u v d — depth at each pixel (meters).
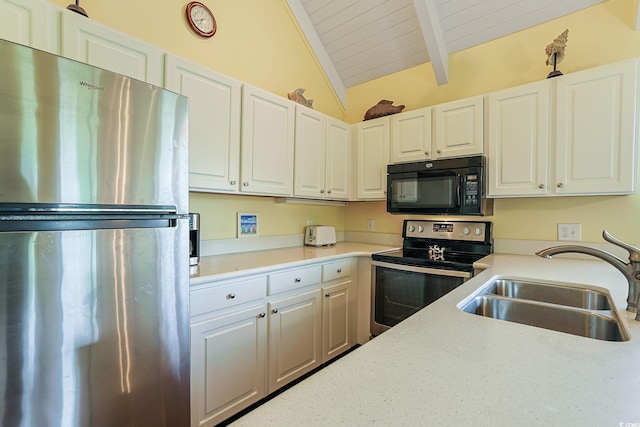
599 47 1.93
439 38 2.38
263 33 2.46
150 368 1.16
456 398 0.49
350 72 3.06
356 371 0.57
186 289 1.28
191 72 1.67
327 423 0.42
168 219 1.22
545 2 2.04
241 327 1.64
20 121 0.89
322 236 2.71
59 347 0.95
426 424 0.42
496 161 2.04
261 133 2.04
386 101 2.70
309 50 2.87
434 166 2.25
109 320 1.05
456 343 0.71
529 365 0.60
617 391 0.51
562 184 1.82
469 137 2.16
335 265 2.22
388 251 2.44
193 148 1.68
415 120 2.43
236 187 1.90
